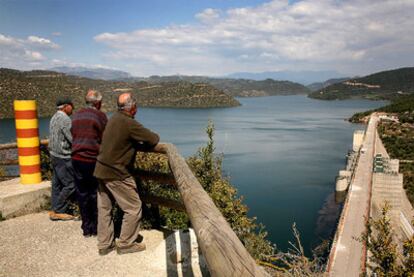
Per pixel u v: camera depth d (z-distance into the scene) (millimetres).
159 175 3959
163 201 4113
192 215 2107
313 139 125000
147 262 3566
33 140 5727
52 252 3875
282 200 57719
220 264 1451
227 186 7434
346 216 44750
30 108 5703
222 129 149625
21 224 4754
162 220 5492
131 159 3682
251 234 7219
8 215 5047
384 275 7109
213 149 7656
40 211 5414
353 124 177750
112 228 3850
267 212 52281
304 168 80125
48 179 6227
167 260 3574
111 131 3562
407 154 99438
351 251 34000
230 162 85125
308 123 182000
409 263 6852
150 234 4184
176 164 3174
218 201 7145
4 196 5055
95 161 4145
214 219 1888
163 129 146500
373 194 57438
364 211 46406
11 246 4047
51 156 4809
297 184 66875
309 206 55031
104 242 3791
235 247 1519
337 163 86188
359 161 78000
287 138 125812
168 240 3875
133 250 3756
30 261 3686
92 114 4148
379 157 80250
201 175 7613
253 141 116875
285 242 41938
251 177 71375
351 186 58281
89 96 4270
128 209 3713
